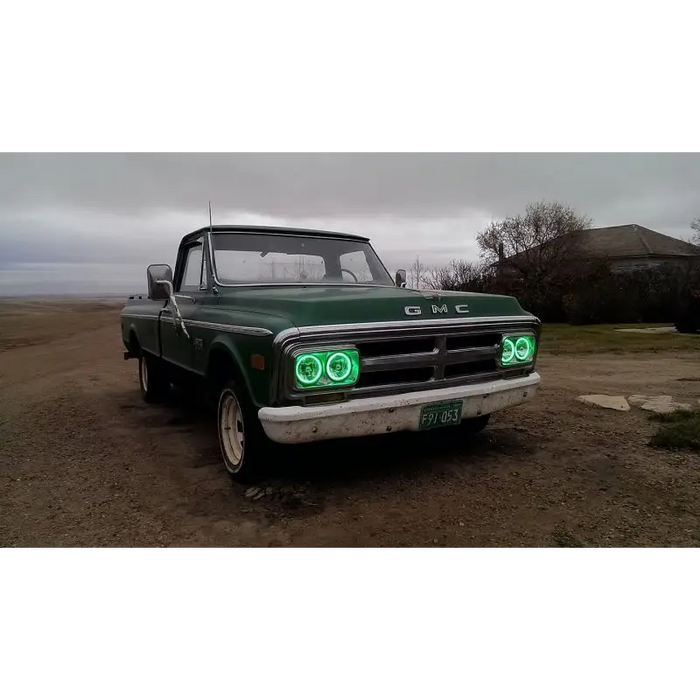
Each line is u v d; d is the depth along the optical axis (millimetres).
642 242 33250
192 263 5230
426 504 3508
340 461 4312
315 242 5207
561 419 5535
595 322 20844
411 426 3506
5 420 6082
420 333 3529
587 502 3486
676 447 4484
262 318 3428
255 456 3672
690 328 15805
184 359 4926
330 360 3197
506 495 3619
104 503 3635
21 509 3553
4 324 25438
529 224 27391
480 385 3814
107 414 6328
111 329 22625
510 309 4156
